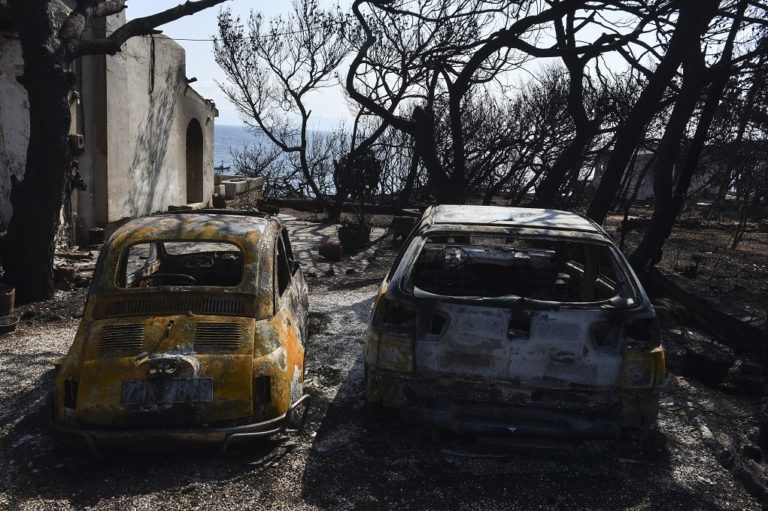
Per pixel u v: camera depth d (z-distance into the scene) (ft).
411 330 11.48
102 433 10.39
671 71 27.04
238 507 9.89
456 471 11.18
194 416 10.67
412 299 11.32
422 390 11.32
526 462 11.56
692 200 91.15
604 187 29.63
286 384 11.54
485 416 11.10
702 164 57.88
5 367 16.61
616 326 10.82
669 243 53.21
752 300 29.86
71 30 23.62
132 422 10.61
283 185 94.99
